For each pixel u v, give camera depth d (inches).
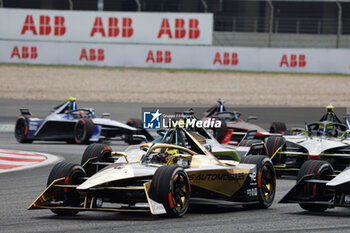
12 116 4084.6
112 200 1267.2
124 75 6673.2
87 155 1427.2
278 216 1290.6
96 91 5551.2
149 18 6382.9
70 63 6210.6
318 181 1316.4
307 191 1342.3
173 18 6378.0
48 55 6190.9
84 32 6387.8
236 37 7170.3
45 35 6378.0
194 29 6382.9
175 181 1220.5
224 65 6205.7
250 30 7485.2
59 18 6382.9
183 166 1300.4
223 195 1358.3
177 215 1208.8
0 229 1115.3
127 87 5841.5
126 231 1086.4
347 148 2039.9
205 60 6210.6
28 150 2593.5
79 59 6215.6
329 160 2006.6
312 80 6648.6
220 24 7401.6
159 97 5260.8
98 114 4131.4
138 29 6387.8
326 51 6151.6
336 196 1270.9
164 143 1369.3
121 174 1208.8
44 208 1227.9
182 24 6378.0
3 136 3213.6
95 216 1261.1
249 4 7667.3
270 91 5807.1
